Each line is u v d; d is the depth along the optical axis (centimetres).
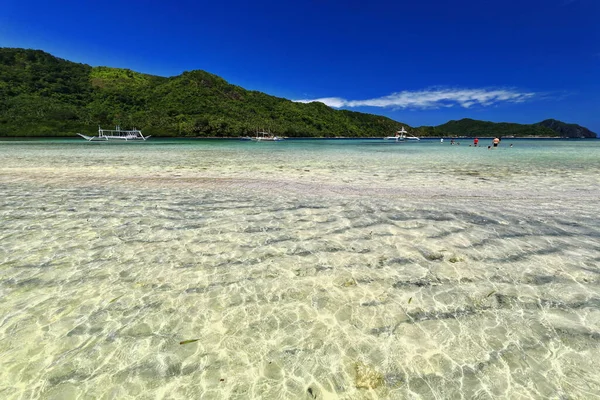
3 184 1123
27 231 621
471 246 541
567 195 959
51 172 1450
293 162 2089
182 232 621
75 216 725
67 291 406
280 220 700
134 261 492
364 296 396
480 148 4347
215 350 309
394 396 258
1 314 358
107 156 2427
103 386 268
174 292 406
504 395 256
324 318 355
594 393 255
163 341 320
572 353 296
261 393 262
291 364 292
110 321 349
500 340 315
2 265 474
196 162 2019
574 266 460
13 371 282
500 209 786
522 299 381
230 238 589
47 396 258
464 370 281
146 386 269
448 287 412
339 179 1307
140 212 763
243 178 1325
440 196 949
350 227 650
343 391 263
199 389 265
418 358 296
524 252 512
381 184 1177
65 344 314
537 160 2197
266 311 368
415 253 516
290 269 466
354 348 309
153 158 2294
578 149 3925
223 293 404
